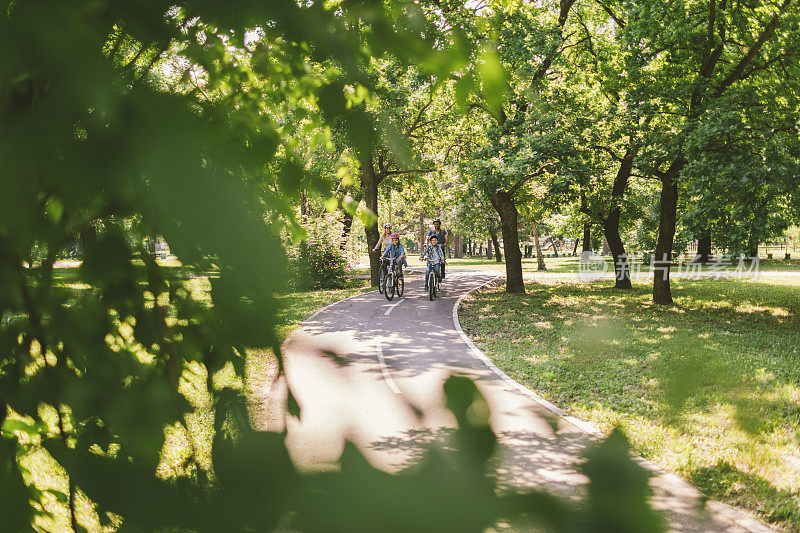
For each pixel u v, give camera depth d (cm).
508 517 39
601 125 1655
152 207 57
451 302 1944
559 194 1691
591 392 786
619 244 2598
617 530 39
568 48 2128
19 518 65
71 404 65
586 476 42
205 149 61
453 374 45
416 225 6366
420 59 63
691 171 1381
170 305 61
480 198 2384
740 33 1552
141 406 63
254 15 59
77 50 48
